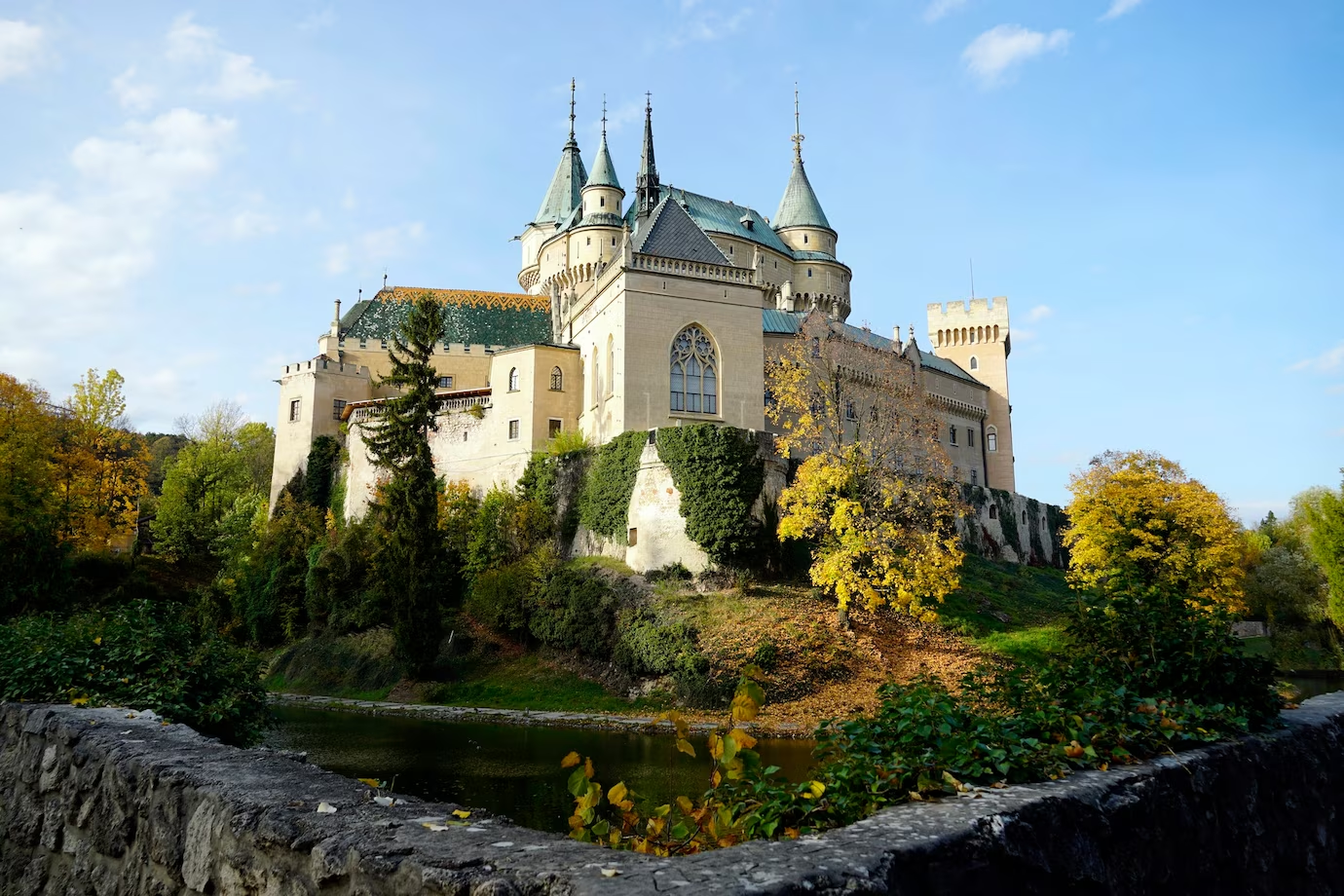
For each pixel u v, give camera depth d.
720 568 45.25
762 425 56.78
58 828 8.23
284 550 58.31
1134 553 48.31
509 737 31.19
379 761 25.94
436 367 75.75
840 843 4.48
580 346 63.38
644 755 27.27
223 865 5.61
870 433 48.84
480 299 83.38
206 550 72.62
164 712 11.56
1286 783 8.30
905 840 4.55
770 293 82.62
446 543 52.00
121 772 7.25
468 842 4.66
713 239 79.06
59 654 11.79
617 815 18.22
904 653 41.56
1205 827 6.85
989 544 73.00
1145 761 6.98
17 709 10.15
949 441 87.06
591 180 83.25
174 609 15.29
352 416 67.56
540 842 4.66
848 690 37.72
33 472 51.94
